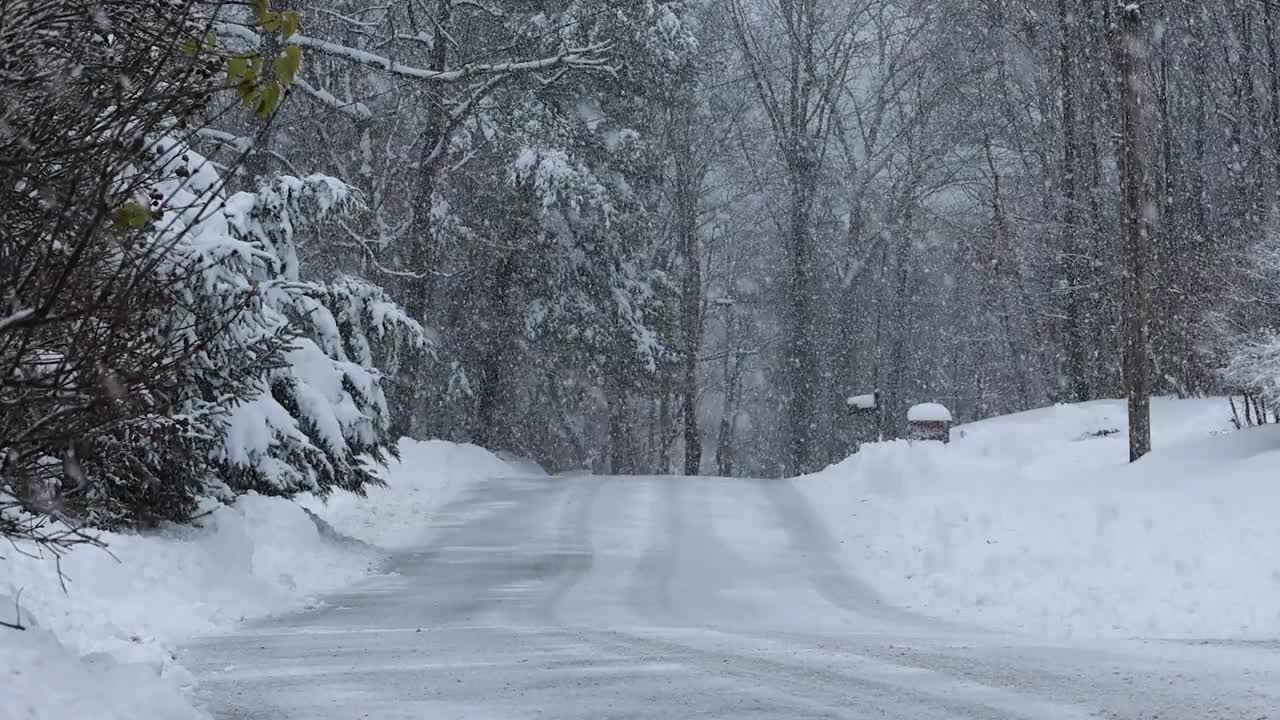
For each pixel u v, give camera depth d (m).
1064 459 25.45
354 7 39.03
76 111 5.71
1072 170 42.66
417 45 41.03
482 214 41.03
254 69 5.94
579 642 10.89
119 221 5.67
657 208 51.59
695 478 30.52
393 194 39.88
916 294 67.44
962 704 7.48
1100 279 40.41
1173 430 26.98
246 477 16.92
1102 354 42.38
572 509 24.61
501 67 33.75
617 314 43.19
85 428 5.89
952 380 68.75
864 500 24.09
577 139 39.56
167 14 6.10
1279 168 35.78
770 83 55.22
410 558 19.02
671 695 7.96
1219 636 11.77
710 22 53.62
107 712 6.79
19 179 5.60
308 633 12.08
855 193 58.66
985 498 21.58
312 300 18.86
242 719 7.36
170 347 6.45
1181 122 42.88
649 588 16.28
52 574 12.12
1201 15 40.25
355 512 23.70
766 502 25.30
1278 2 36.31
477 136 38.81
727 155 58.34
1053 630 12.77
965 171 58.12
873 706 7.49
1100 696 7.60
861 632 12.41
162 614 12.62
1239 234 30.77
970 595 15.06
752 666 9.16
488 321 43.56
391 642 11.14
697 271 55.19
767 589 16.19
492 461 34.22
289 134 37.59
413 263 37.28
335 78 37.72
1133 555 15.34
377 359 21.28
